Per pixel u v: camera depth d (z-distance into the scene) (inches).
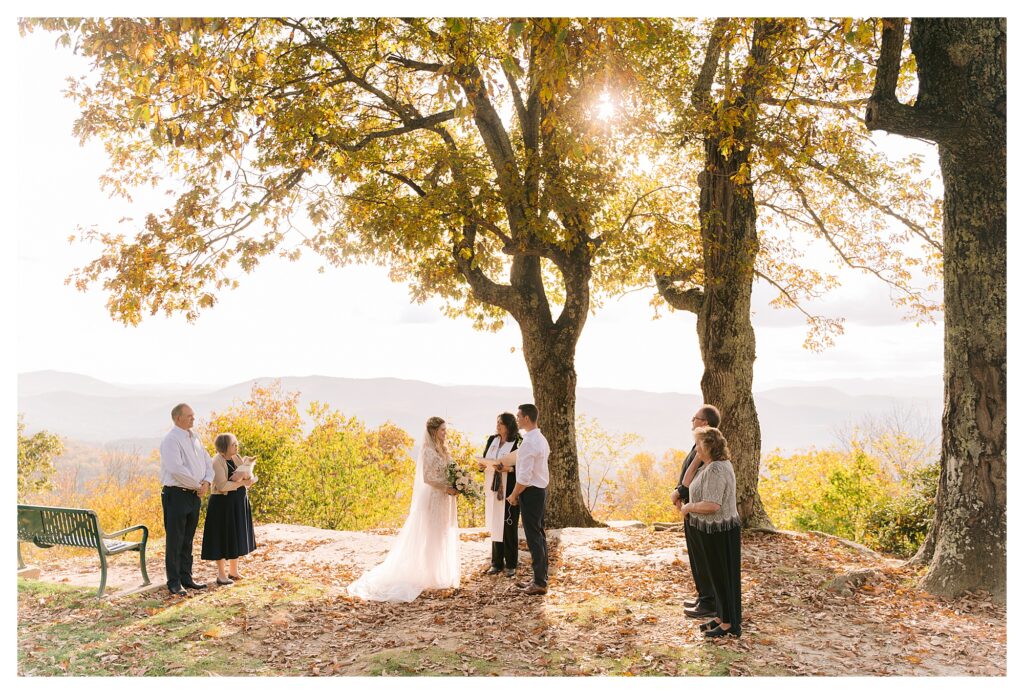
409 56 497.7
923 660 220.2
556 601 289.7
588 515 492.7
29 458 864.3
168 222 420.5
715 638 236.4
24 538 307.3
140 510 951.6
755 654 223.8
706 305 457.1
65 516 294.5
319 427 672.4
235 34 374.9
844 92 414.6
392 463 776.3
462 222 461.4
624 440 705.6
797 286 559.8
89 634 244.4
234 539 314.2
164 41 299.7
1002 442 291.7
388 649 233.9
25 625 257.3
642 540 401.7
